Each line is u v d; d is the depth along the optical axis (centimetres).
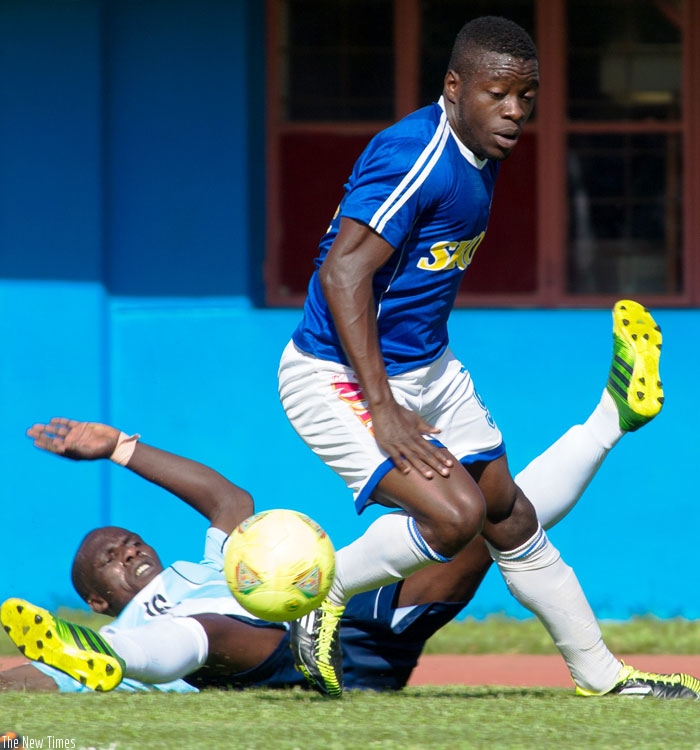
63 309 2905
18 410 2902
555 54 2953
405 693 1638
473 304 2972
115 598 1773
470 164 1448
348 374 1479
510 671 2191
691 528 2880
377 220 1391
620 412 1691
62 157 2903
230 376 2925
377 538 1439
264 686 1669
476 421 1575
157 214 2930
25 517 2903
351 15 2966
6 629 1361
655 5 2948
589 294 2973
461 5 2959
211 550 1733
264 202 2952
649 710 1429
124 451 1789
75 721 1320
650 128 2959
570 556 2895
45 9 2888
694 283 2953
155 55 2922
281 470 2911
